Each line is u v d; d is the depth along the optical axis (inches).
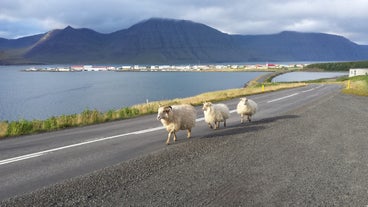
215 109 526.0
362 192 239.8
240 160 327.9
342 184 256.4
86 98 3688.5
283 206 217.3
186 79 7869.1
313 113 698.8
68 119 681.6
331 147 380.8
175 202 225.3
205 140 431.2
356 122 571.2
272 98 1255.5
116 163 328.8
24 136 523.2
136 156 356.5
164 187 253.8
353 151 361.4
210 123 545.0
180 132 510.6
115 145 419.5
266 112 773.9
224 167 304.7
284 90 1923.0
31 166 323.6
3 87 5856.3
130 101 3243.1
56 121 658.2
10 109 2797.7
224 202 224.7
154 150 384.2
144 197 234.8
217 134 476.1
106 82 7121.1
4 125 582.6
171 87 5324.8
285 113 713.6
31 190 255.6
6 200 233.3
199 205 219.9
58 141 461.7
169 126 422.3
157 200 229.1
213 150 371.2
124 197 235.5
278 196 233.8
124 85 6033.5
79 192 245.8
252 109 602.2
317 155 345.1
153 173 288.5
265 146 389.1
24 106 3004.4
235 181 265.7
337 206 216.7
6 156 370.6
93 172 292.4
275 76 7278.5
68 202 228.5
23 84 6707.7
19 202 229.6
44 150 397.7
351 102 973.8
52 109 2741.1
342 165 307.4
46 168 315.0
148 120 692.7
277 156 342.3
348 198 229.1
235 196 234.7
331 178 270.5
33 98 3809.1
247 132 483.8
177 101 1158.3
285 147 382.6
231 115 728.3
